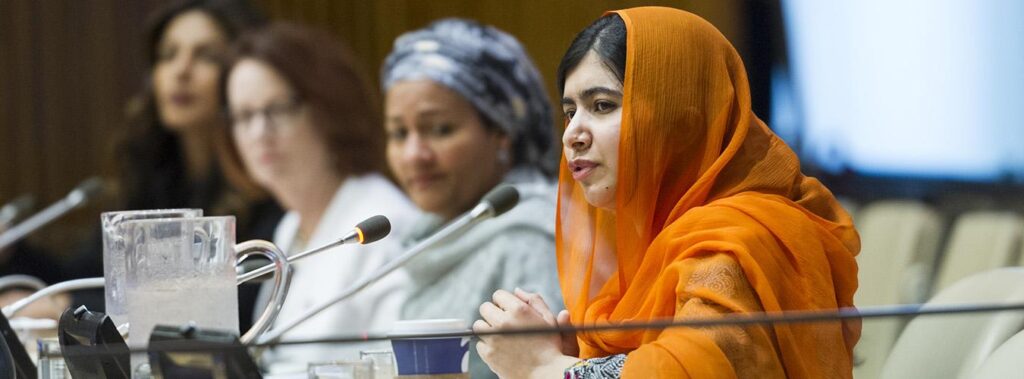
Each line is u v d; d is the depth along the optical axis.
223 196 13.48
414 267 9.26
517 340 5.12
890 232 14.26
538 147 10.00
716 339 4.91
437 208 9.65
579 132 6.02
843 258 5.79
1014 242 12.74
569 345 5.24
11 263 13.41
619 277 6.01
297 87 11.17
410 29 19.53
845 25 17.25
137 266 4.91
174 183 13.95
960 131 16.53
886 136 17.03
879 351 4.73
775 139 6.07
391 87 9.74
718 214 5.61
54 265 13.61
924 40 16.75
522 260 8.83
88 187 12.09
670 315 5.51
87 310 4.99
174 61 13.87
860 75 17.17
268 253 5.48
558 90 6.28
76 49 20.09
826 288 5.56
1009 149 16.25
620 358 5.20
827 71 17.39
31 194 19.81
